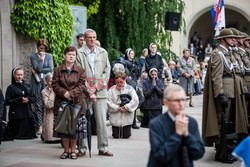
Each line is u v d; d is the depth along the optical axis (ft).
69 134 55.88
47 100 68.18
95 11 118.73
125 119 73.72
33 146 66.44
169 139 30.91
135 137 75.20
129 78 84.53
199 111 115.03
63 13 86.02
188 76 126.52
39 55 78.02
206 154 61.26
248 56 65.87
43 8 81.87
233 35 56.90
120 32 127.34
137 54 125.90
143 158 58.54
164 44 131.85
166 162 31.17
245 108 58.54
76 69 56.49
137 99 74.23
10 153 61.31
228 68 57.00
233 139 59.88
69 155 58.34
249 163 29.40
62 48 85.97
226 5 218.59
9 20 81.10
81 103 56.24
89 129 57.47
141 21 125.49
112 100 74.02
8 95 71.87
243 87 58.18
